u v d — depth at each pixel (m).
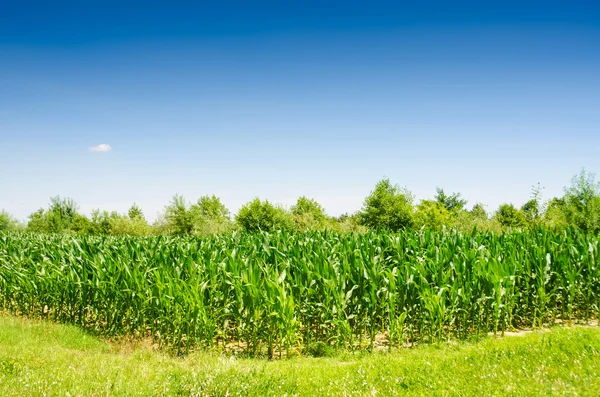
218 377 6.66
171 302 9.72
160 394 6.07
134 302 10.53
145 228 50.00
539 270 10.52
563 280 10.59
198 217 43.38
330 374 7.09
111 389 6.17
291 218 37.59
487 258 10.97
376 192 37.03
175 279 9.84
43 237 30.05
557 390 5.91
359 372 7.05
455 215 40.78
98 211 58.72
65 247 16.03
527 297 10.71
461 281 10.07
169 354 9.09
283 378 6.78
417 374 6.80
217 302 10.02
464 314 9.68
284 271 9.38
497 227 31.67
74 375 6.65
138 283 10.29
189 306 9.39
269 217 36.22
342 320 9.23
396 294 9.49
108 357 8.34
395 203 35.84
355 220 37.97
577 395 5.70
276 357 9.02
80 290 11.55
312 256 11.27
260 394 6.14
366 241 13.16
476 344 8.62
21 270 13.39
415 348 9.10
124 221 50.53
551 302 11.37
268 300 8.88
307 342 9.64
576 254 11.38
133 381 6.54
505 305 9.86
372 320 9.30
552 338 8.27
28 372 6.67
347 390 6.27
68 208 68.94
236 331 10.37
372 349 9.12
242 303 9.28
